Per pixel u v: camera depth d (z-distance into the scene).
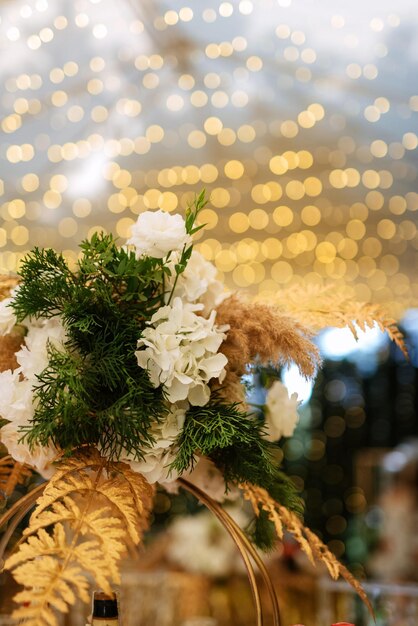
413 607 1.90
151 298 1.13
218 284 1.20
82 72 2.62
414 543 3.71
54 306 1.12
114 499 0.98
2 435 1.16
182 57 2.57
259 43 2.52
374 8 2.32
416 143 2.95
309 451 4.55
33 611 0.74
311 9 2.34
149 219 1.14
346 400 4.62
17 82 2.63
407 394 4.57
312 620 2.22
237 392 1.19
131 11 2.34
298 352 1.16
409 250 3.73
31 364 1.10
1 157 2.99
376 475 4.34
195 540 2.66
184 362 1.08
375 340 4.58
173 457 1.09
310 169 3.13
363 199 3.34
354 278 3.91
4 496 1.38
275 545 1.37
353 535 4.25
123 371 1.06
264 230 3.57
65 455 1.07
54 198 3.27
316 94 2.73
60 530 0.87
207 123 2.89
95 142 2.96
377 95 2.71
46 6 2.31
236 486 1.26
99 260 1.10
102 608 1.03
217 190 3.27
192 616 2.29
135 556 1.43
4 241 3.47
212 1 2.30
